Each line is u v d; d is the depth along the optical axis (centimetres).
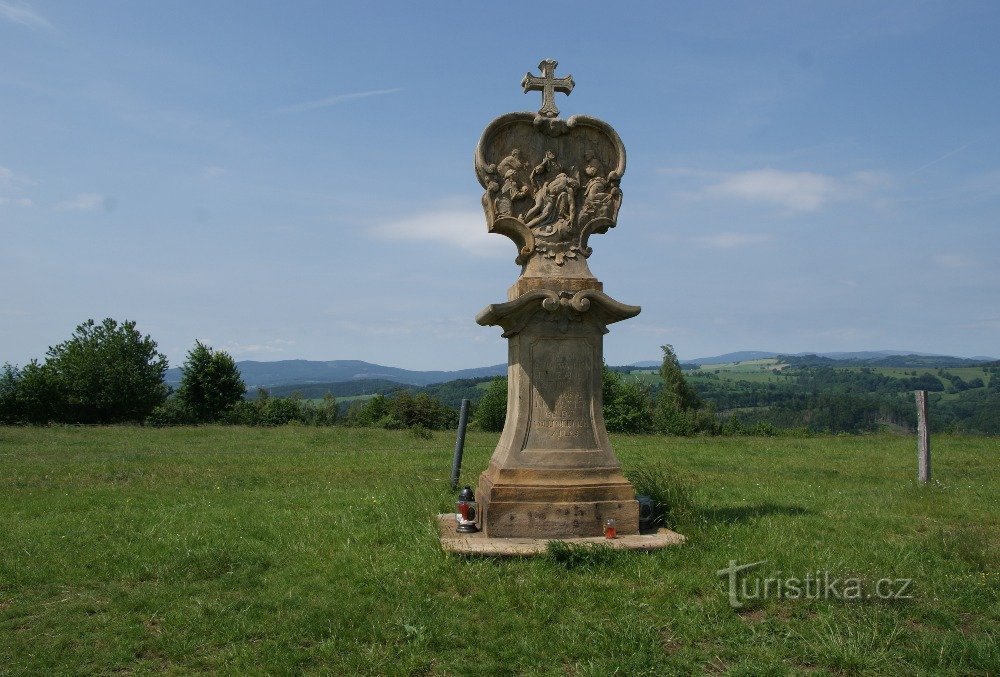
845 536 859
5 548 815
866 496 1192
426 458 1888
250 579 705
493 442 2539
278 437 2758
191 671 520
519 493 836
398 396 4866
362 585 675
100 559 769
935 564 740
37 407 4481
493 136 917
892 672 507
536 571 702
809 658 532
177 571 725
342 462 1788
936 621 599
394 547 798
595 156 935
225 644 562
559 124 918
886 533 899
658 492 915
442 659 534
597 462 867
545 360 883
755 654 536
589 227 917
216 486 1288
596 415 885
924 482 1314
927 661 521
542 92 940
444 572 700
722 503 1124
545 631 574
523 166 919
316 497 1166
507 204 907
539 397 877
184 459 1861
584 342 891
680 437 3106
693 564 724
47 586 693
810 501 1136
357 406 5003
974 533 870
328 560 759
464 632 569
